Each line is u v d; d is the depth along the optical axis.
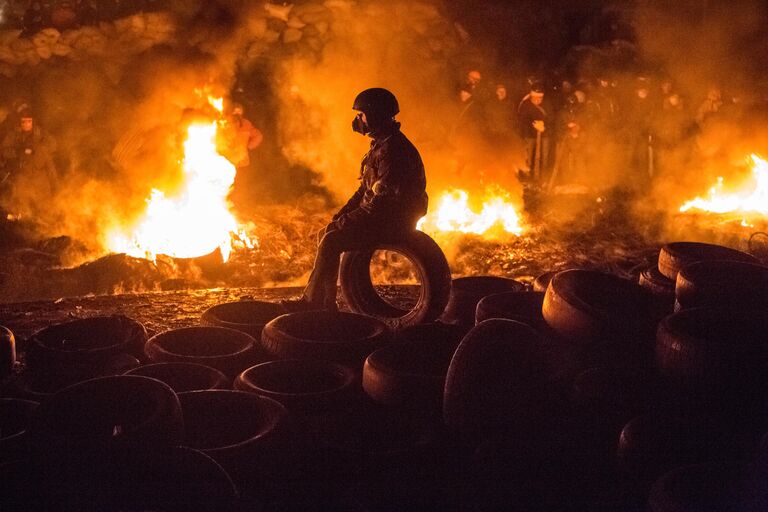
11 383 5.06
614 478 4.13
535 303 6.12
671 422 4.27
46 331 5.75
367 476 4.31
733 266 5.69
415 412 4.79
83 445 3.54
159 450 3.59
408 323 6.54
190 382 5.01
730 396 4.52
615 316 5.25
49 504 3.29
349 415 4.81
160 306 7.75
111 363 5.34
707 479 3.71
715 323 4.96
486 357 4.66
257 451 4.10
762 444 3.64
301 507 3.98
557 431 4.44
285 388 5.14
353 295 6.87
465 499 3.96
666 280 6.33
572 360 5.23
